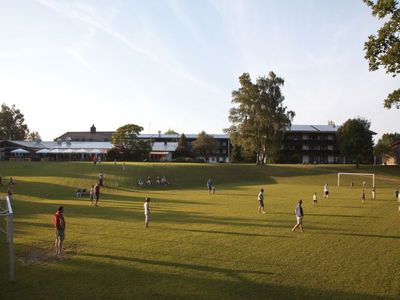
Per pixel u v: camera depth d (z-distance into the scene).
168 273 15.27
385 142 127.00
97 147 113.44
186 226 25.67
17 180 56.88
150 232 23.48
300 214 23.88
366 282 14.27
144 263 16.61
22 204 38.22
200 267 16.06
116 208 35.47
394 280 14.48
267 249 19.17
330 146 133.62
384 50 20.48
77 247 19.47
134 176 66.12
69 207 36.09
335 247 19.62
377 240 21.33
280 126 89.12
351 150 92.06
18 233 22.94
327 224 26.62
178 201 41.59
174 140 145.75
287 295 13.01
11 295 12.92
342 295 13.02
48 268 15.88
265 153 92.44
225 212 32.56
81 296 12.84
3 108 144.25
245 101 88.81
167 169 73.88
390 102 20.98
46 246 19.61
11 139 145.12
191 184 66.81
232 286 13.83
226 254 18.16
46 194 47.31
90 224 26.36
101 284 13.99
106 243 20.39
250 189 58.72
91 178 61.72
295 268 15.98
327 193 47.09
